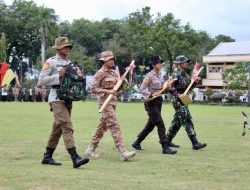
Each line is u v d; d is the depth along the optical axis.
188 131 17.61
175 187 10.75
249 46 119.25
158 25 100.19
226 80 97.12
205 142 20.19
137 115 39.16
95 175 12.09
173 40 98.56
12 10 129.25
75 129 25.23
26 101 78.62
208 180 11.63
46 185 10.79
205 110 54.19
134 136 22.34
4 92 77.81
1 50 96.56
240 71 95.31
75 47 129.75
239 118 37.44
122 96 86.81
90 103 69.06
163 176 12.10
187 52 100.75
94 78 15.11
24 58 135.50
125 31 109.38
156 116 16.59
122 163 14.24
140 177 11.92
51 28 123.12
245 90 95.69
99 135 15.36
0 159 14.66
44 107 51.41
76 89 13.14
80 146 18.25
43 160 13.84
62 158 15.02
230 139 21.48
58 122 13.23
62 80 13.06
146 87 16.73
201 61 114.62
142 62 110.88
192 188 10.67
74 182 11.14
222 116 40.34
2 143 18.61
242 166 13.74
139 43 105.12
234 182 11.42
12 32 128.88
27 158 14.91
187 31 101.25
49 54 118.12
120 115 39.12
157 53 101.50
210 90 94.75
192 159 15.09
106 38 146.25
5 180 11.30
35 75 130.38
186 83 17.75
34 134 22.22
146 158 15.27
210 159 15.11
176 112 17.75
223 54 119.19
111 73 15.27
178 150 17.39
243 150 17.50
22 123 28.58
